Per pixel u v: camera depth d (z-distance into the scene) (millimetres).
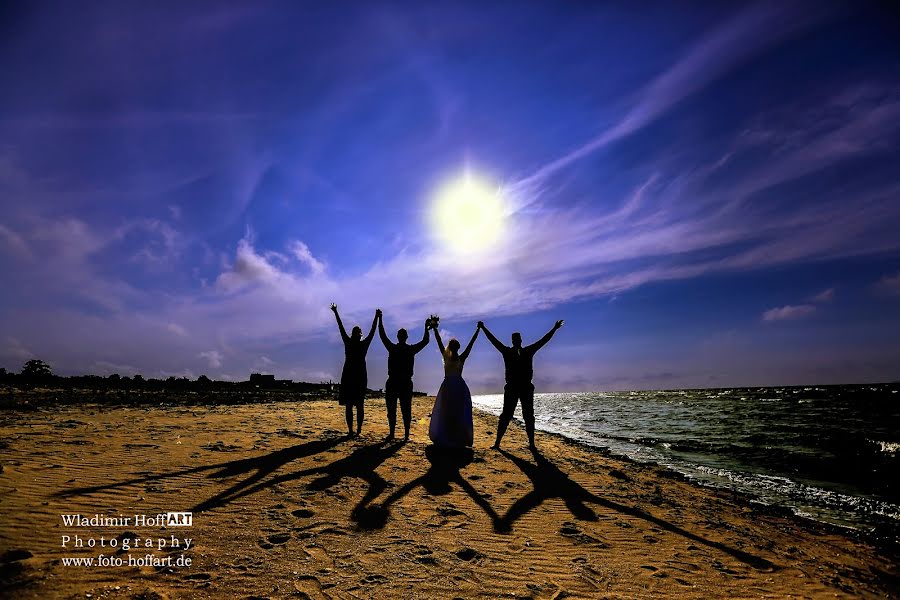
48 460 5258
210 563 3000
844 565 4016
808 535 4906
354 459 6418
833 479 8430
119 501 4027
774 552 4145
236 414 12570
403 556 3330
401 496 4809
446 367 8172
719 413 29641
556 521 4438
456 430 7723
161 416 10984
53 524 3416
